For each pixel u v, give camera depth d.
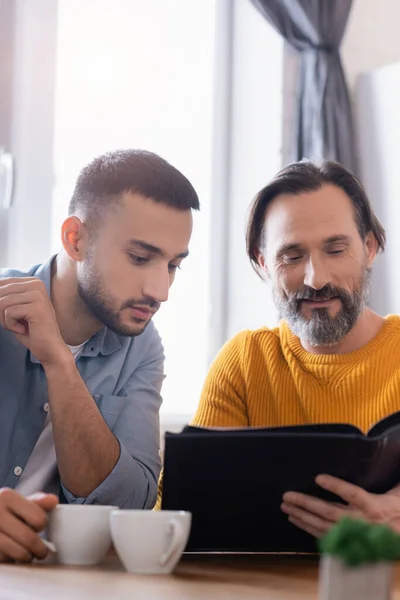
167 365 3.23
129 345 1.98
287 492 1.37
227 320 3.38
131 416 1.92
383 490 1.47
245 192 3.40
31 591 1.06
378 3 3.60
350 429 1.36
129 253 1.76
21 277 1.80
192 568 1.31
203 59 3.39
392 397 1.95
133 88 3.18
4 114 2.86
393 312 3.31
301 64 3.32
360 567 0.80
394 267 3.31
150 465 1.89
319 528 1.36
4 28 2.86
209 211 3.39
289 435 1.33
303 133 3.25
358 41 3.53
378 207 3.38
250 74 3.43
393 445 1.39
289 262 1.99
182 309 3.29
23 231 2.87
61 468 1.72
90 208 1.79
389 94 3.37
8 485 1.81
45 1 2.94
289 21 3.28
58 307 1.88
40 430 1.84
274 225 2.02
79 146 3.04
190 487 1.36
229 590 1.10
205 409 2.11
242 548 1.42
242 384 2.10
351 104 3.46
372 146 3.42
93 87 3.09
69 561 1.32
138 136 3.19
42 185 2.92
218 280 3.38
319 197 1.98
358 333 2.03
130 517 1.23
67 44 3.03
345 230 1.96
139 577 1.20
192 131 3.35
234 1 3.47
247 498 1.37
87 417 1.70
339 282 1.95
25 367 1.84
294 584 1.16
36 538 1.32
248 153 3.41
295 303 1.98
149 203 1.74
